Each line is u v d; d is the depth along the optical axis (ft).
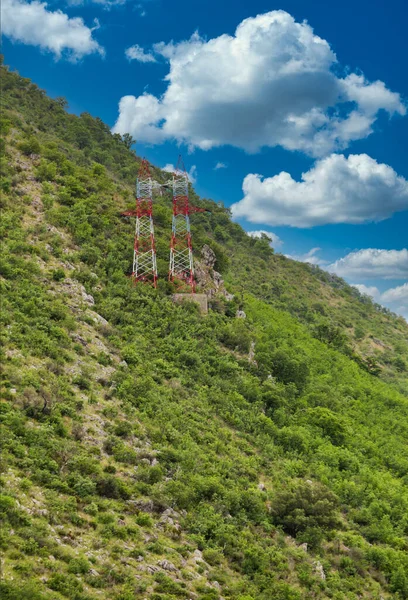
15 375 179.83
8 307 220.23
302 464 233.76
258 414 258.37
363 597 170.91
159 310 292.40
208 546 156.56
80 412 184.75
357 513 215.31
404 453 290.97
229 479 193.57
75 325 234.17
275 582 153.58
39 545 120.78
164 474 177.27
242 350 306.96
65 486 144.87
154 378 237.45
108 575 122.21
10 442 150.71
